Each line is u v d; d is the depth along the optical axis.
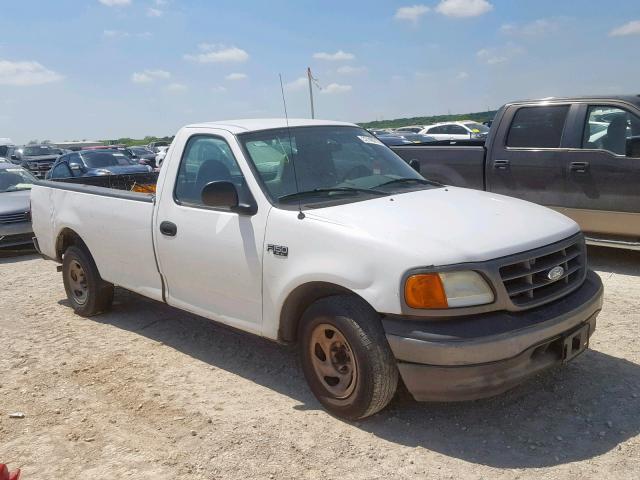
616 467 3.28
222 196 4.24
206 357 5.14
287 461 3.50
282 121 5.05
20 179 11.99
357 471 3.37
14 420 4.15
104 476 3.45
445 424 3.81
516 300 3.57
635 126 7.07
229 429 3.89
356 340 3.64
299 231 3.96
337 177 4.59
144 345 5.50
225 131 4.71
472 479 3.24
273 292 4.14
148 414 4.16
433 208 4.06
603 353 4.72
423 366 3.44
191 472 3.44
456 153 8.48
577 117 7.47
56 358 5.28
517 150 7.89
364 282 3.60
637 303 5.91
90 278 6.16
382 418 3.91
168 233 4.91
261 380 4.62
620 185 7.07
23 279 8.53
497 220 3.92
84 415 4.18
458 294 3.43
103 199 5.69
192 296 4.91
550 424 3.74
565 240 3.92
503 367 3.41
